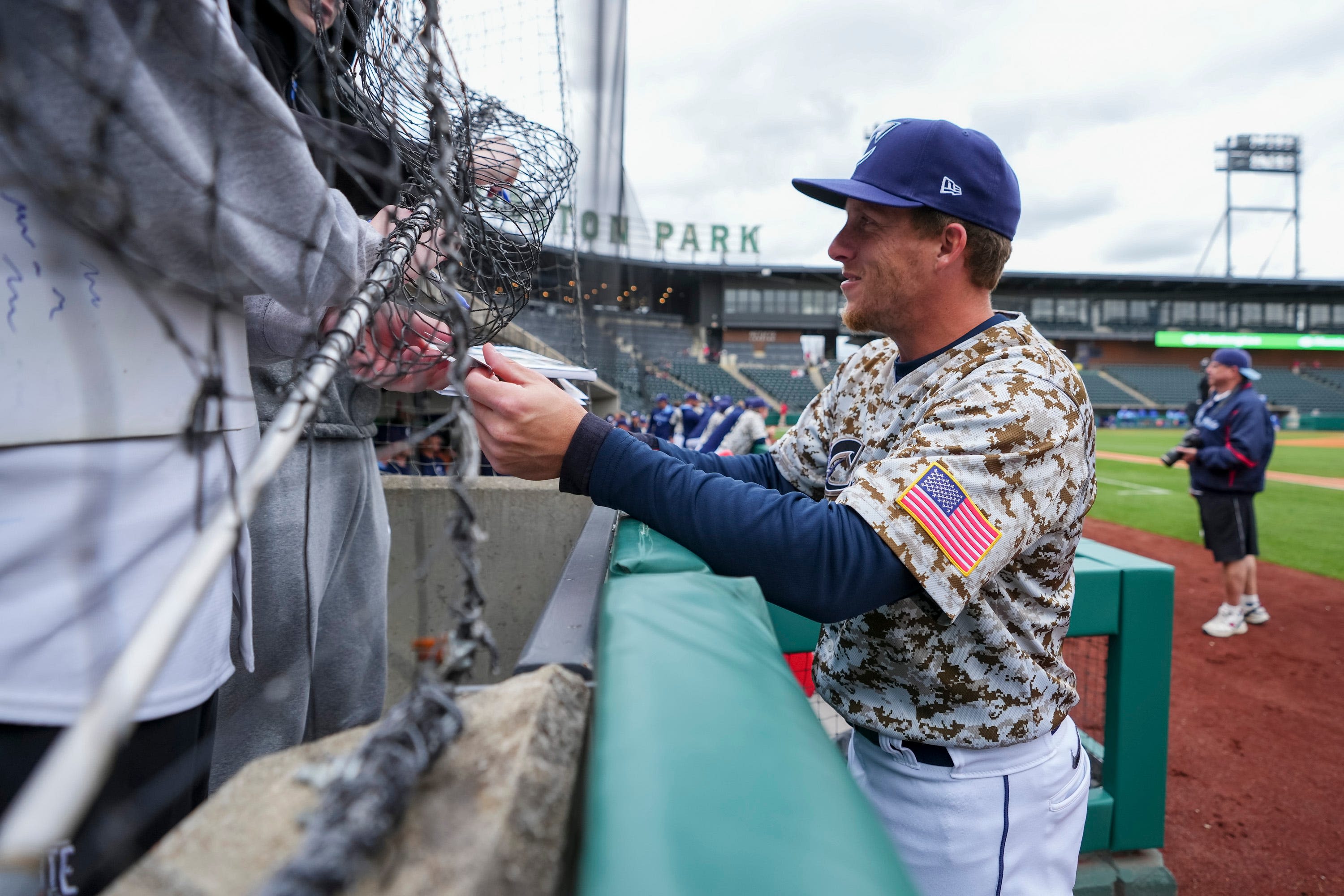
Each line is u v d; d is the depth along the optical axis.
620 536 1.06
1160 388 38.25
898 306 1.16
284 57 0.92
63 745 0.25
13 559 0.50
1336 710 3.31
